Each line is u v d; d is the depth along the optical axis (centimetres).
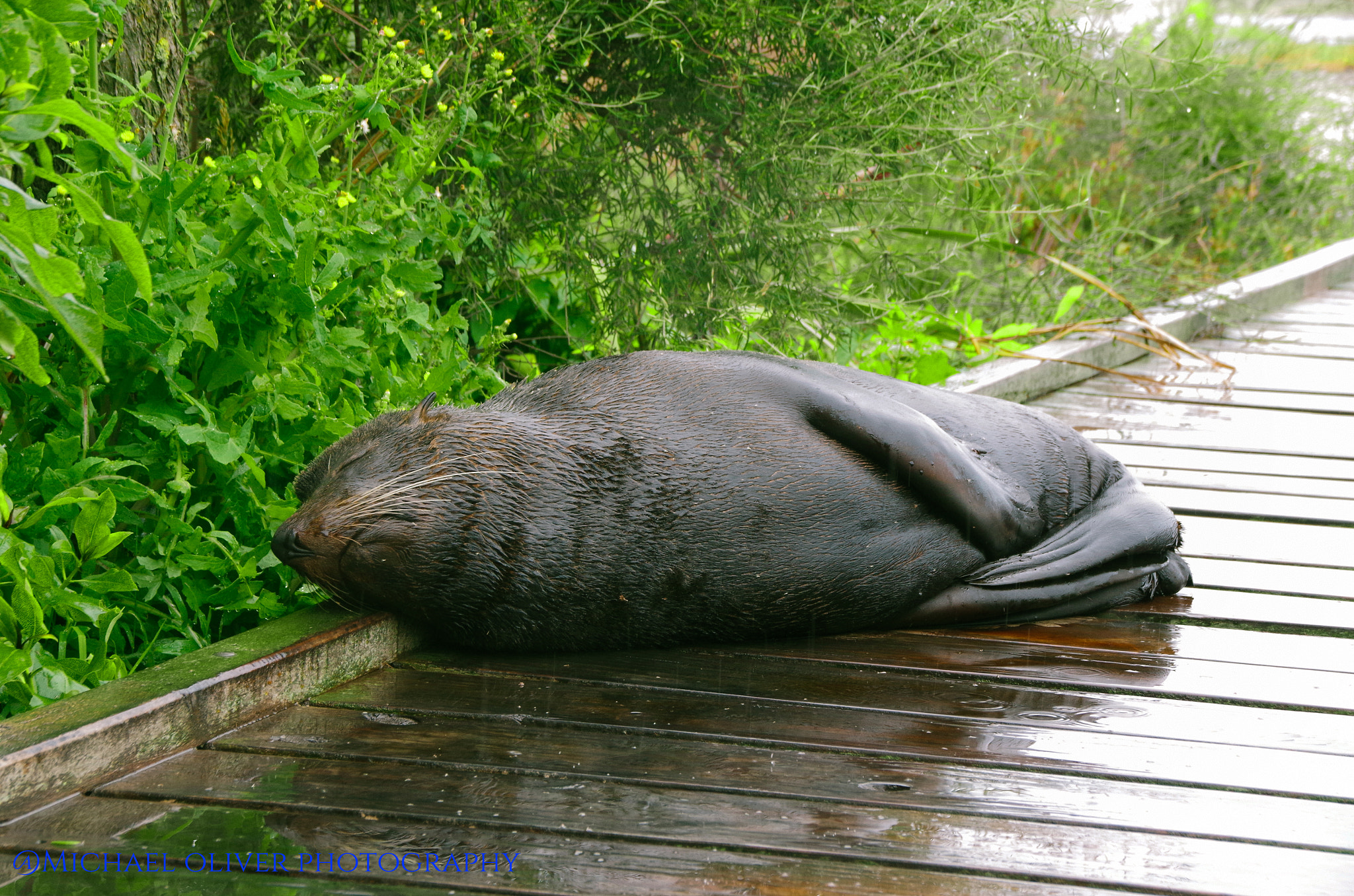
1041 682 450
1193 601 549
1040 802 348
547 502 447
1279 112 1692
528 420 464
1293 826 336
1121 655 483
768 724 404
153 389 470
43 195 504
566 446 458
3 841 306
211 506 500
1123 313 1205
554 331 842
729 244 791
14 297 391
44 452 430
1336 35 2397
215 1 532
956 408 553
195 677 380
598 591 455
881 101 798
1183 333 1171
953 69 830
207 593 462
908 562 492
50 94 333
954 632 512
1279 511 682
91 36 407
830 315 832
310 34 743
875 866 307
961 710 421
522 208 756
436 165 631
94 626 438
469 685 435
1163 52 1436
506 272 758
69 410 450
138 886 285
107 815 323
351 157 586
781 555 472
